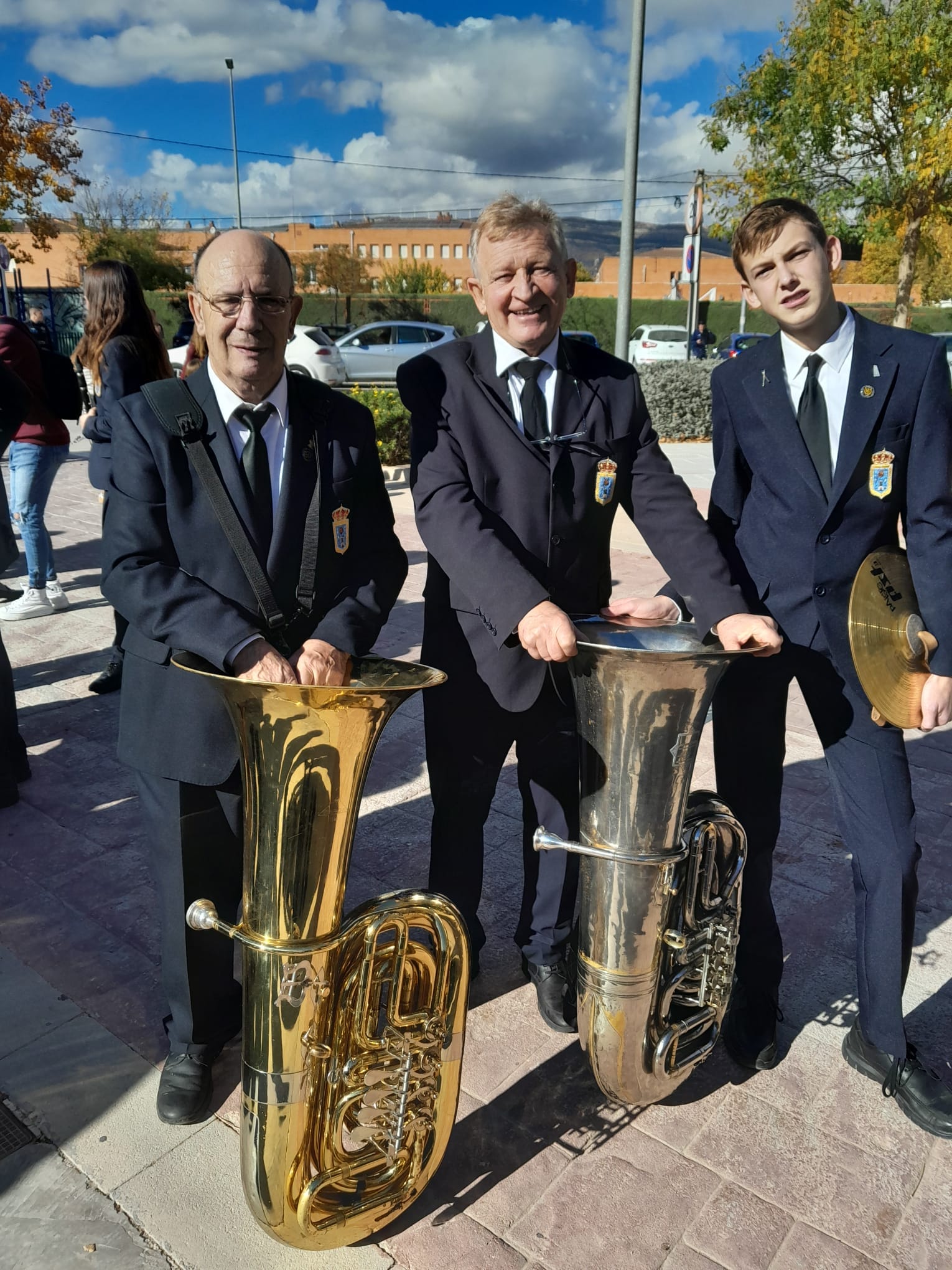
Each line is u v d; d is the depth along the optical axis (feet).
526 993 8.63
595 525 7.51
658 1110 7.31
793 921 9.73
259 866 5.29
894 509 7.02
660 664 5.42
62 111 81.87
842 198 58.44
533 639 6.05
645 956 6.07
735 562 7.49
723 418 7.45
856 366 6.82
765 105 59.82
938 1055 7.83
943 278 121.19
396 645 18.06
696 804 6.48
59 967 8.91
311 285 138.31
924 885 10.30
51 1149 6.88
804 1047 8.00
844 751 7.22
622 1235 6.24
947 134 51.26
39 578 19.17
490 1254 6.10
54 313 82.48
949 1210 6.47
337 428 6.84
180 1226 6.28
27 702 15.10
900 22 50.70
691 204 57.06
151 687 6.64
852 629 6.69
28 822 11.51
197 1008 7.11
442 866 8.11
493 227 6.75
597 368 7.62
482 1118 7.20
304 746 5.08
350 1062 5.47
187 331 60.95
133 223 121.80
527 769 7.91
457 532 6.75
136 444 6.30
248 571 6.39
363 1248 6.13
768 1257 6.11
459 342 7.48
